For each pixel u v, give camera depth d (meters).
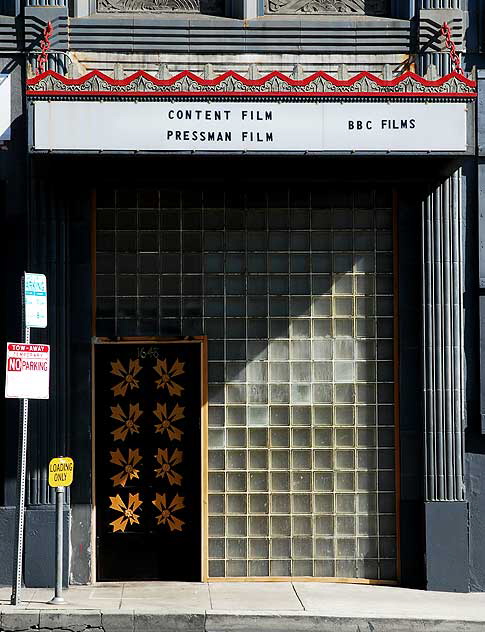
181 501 11.90
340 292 12.03
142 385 11.95
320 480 11.94
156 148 10.43
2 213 11.73
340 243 12.06
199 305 11.95
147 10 12.05
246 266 12.00
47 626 10.14
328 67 11.90
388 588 11.71
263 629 10.25
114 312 11.90
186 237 11.98
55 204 11.66
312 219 12.05
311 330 12.00
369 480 11.95
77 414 11.73
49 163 11.04
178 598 10.98
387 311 12.04
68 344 11.70
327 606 10.73
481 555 11.80
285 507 11.91
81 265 11.80
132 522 11.88
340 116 10.52
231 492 11.89
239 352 11.96
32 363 10.47
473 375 11.92
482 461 11.86
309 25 11.89
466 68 11.98
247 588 11.55
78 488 11.69
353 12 12.12
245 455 11.92
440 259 11.84
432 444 11.73
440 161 10.98
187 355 11.98
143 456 11.92
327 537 11.91
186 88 10.45
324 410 11.98
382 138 10.53
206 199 12.02
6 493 11.61
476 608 10.84
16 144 11.77
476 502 11.84
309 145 10.49
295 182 11.70
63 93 10.38
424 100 10.57
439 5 11.87
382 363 12.01
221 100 10.47
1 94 11.74
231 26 11.87
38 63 11.06
